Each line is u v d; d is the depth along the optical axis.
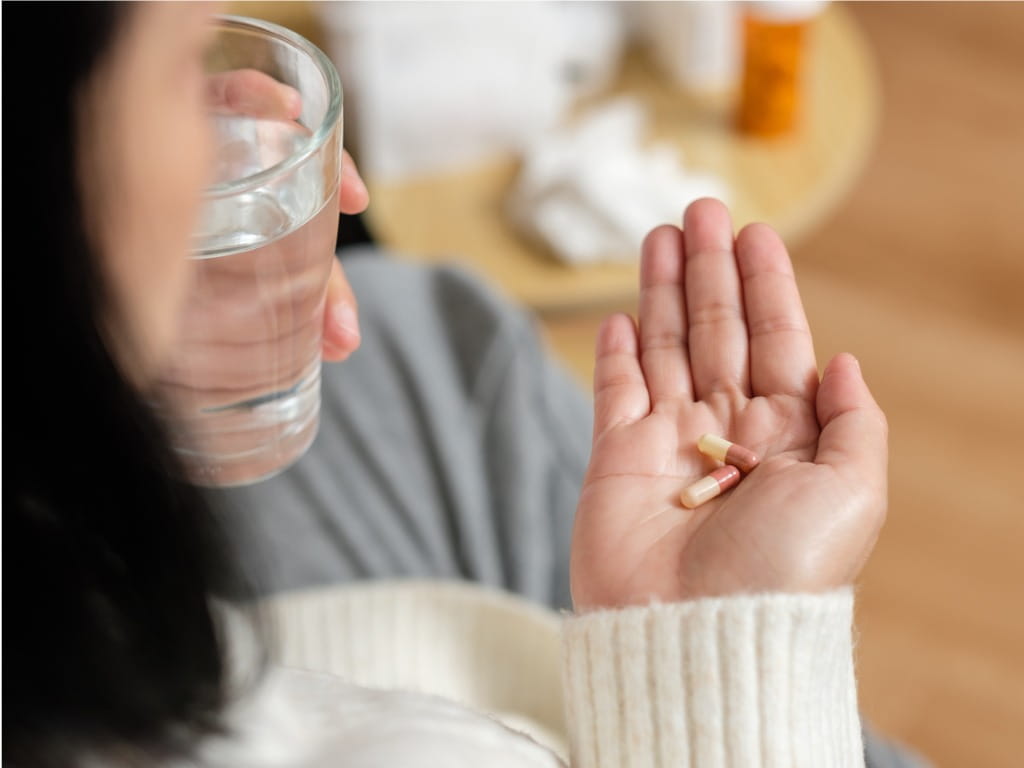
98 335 0.60
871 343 1.75
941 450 1.63
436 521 1.05
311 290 0.75
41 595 0.60
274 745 0.67
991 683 1.43
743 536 0.73
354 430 1.07
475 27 1.42
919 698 1.42
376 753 0.67
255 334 0.74
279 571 1.02
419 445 1.07
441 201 1.49
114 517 0.61
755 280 0.81
